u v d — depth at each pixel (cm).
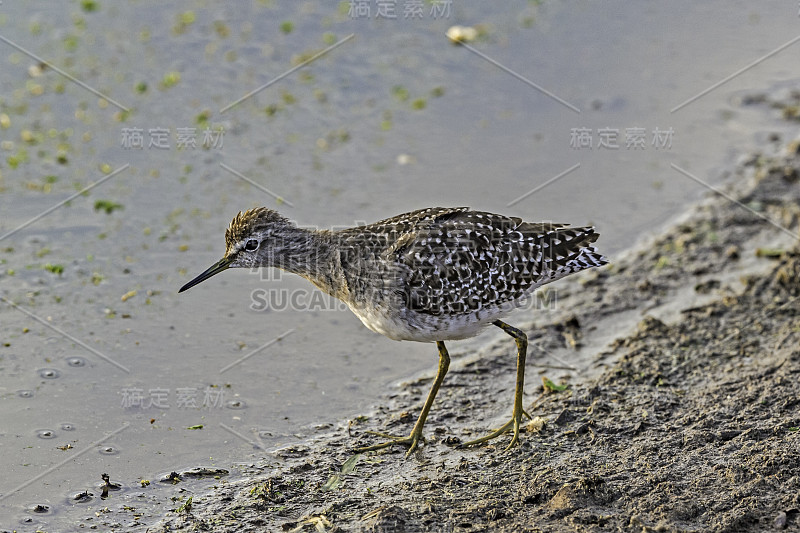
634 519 1084
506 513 1125
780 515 1075
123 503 1204
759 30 2478
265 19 2492
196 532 1141
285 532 1134
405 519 1119
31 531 1149
